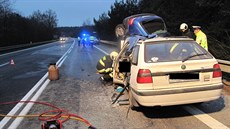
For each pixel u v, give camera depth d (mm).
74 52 30047
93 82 10695
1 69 16141
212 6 19547
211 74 5805
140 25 12242
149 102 5578
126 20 13586
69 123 5945
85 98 8094
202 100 5742
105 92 8773
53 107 7230
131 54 7293
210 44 16516
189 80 5688
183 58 5969
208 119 5832
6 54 30250
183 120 5832
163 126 5523
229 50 15766
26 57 24828
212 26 18734
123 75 8188
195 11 21938
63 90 9367
